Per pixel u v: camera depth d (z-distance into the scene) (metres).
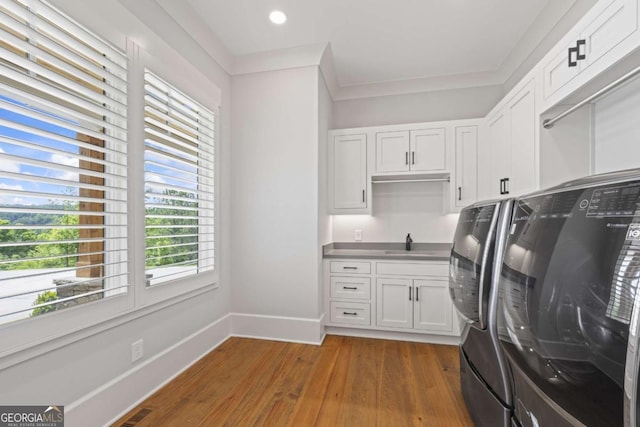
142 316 1.88
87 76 1.47
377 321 2.94
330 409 1.79
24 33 1.21
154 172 1.95
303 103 2.82
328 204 3.35
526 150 2.11
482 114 3.35
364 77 3.35
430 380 2.12
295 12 2.28
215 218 2.67
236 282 2.95
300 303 2.81
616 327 0.64
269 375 2.18
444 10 2.27
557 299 0.83
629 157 1.53
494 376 1.32
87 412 1.52
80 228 1.44
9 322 1.21
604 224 0.71
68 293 1.51
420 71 3.22
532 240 1.00
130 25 1.75
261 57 2.84
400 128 3.21
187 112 2.28
